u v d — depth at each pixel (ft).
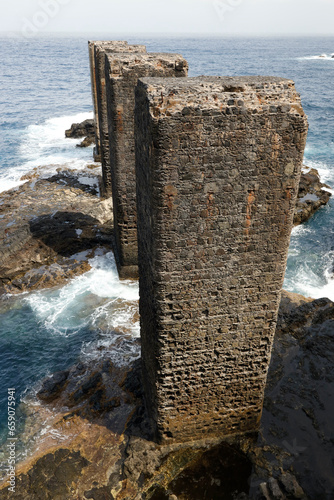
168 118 18.28
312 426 29.25
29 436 29.22
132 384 32.53
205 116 18.62
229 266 22.79
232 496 25.23
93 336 40.09
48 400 32.73
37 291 48.01
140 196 24.34
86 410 31.04
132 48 54.65
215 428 28.48
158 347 24.59
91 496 25.09
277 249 22.84
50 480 25.86
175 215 20.71
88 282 49.44
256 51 582.35
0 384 34.88
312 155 108.47
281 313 39.78
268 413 30.19
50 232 56.34
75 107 175.94
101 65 54.80
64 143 115.44
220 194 20.59
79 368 35.91
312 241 63.72
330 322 38.52
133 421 29.71
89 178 81.25
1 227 58.80
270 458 27.22
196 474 26.61
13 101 187.93
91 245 56.59
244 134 19.35
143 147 21.31
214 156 19.58
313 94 213.25
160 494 25.43
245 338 25.29
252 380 26.89
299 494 24.61
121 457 27.40
